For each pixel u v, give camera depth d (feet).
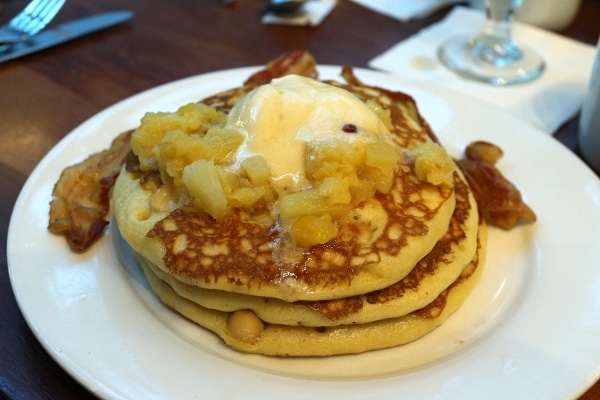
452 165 0.95
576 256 0.95
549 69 1.46
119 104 1.16
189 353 0.83
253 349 0.84
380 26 1.67
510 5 1.50
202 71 1.45
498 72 1.43
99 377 0.78
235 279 0.82
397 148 0.94
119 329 0.84
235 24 1.65
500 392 0.78
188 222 0.87
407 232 0.86
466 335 0.89
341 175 0.85
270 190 0.87
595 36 1.70
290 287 0.82
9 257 0.90
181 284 0.86
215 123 0.95
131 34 1.57
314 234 0.83
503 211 1.01
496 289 0.95
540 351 0.83
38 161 1.15
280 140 0.89
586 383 0.78
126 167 0.96
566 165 1.07
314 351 0.85
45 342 0.80
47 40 1.47
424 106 1.21
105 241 0.96
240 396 0.78
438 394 0.78
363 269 0.83
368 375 0.84
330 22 1.67
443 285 0.87
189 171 0.85
